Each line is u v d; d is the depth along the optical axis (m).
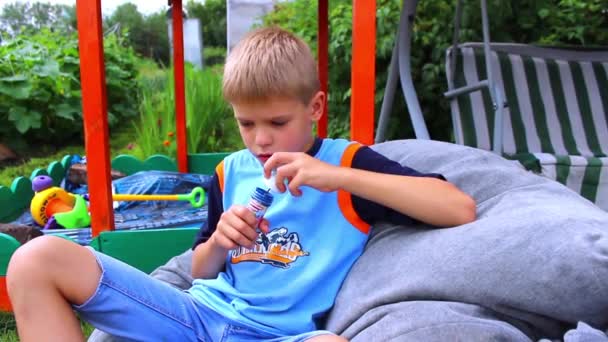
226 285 1.19
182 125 3.28
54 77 4.66
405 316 0.94
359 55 1.69
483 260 0.94
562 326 0.93
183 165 3.34
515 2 3.44
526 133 2.79
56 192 2.51
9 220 2.66
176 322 1.11
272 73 1.08
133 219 2.48
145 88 5.54
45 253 0.98
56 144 5.02
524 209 1.04
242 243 1.10
